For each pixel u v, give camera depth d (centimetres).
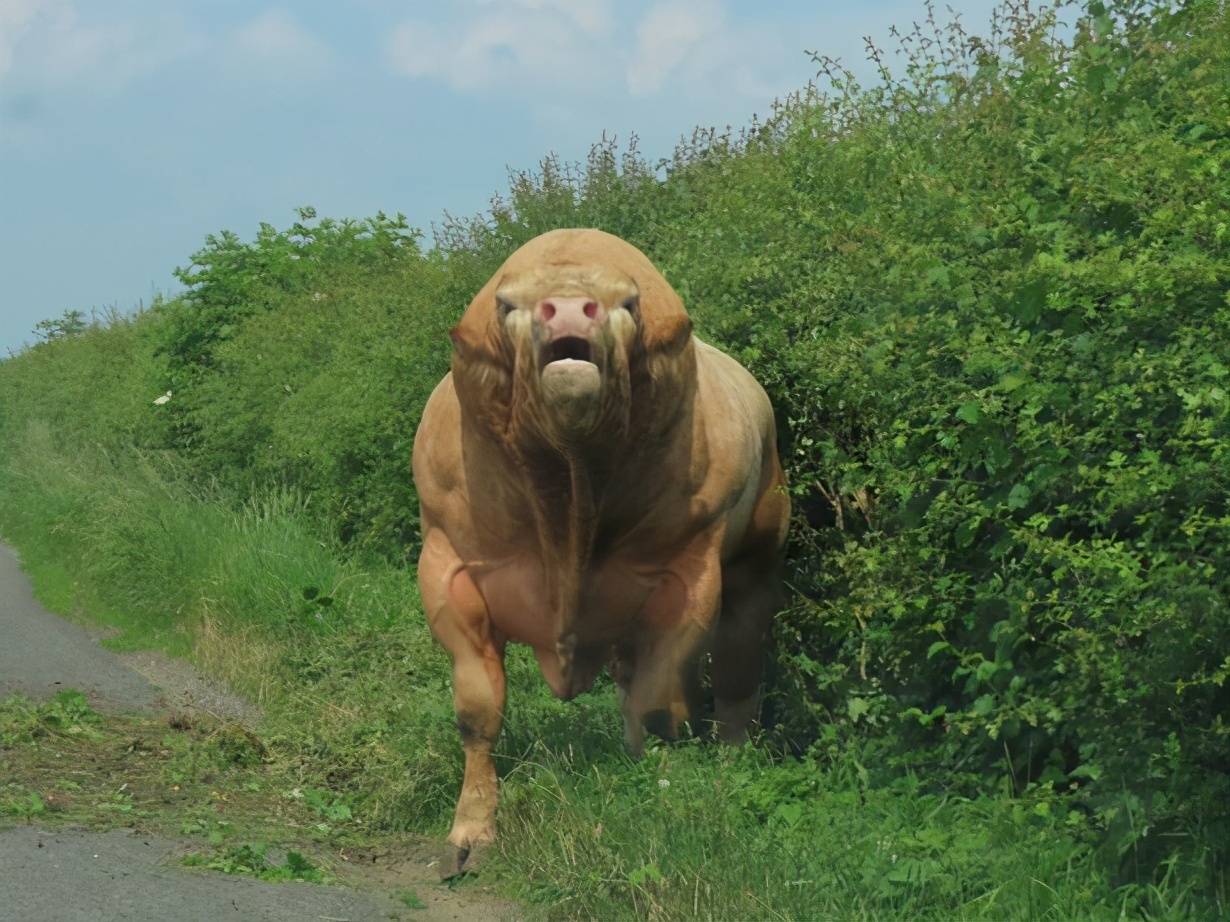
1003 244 1592
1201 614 1170
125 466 4466
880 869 1302
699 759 1606
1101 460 1361
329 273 4491
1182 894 1185
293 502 3412
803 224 2022
